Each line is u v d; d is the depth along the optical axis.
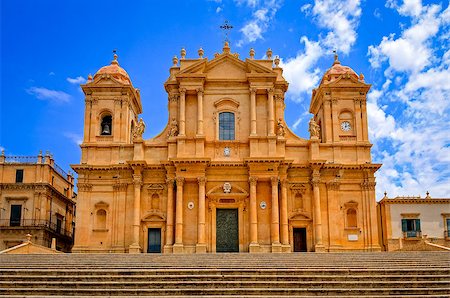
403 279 28.95
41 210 60.66
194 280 28.58
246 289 27.11
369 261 34.16
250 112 51.03
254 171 49.03
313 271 29.84
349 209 50.16
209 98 51.72
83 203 49.81
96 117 52.06
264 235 48.53
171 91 52.09
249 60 51.34
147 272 29.56
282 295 26.88
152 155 50.81
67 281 28.44
